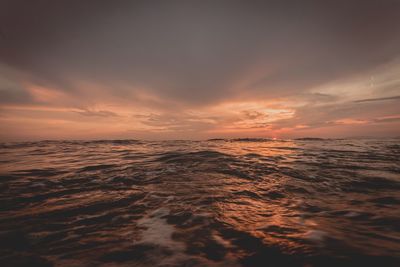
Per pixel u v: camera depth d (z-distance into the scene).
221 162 6.32
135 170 5.34
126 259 1.68
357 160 6.82
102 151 10.02
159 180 4.34
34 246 1.91
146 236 2.05
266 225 2.25
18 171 5.25
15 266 1.62
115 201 3.10
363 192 3.58
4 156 8.25
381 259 1.54
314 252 1.66
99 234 2.12
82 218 2.52
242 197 3.26
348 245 1.78
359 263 1.50
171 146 12.79
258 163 6.20
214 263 1.58
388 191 3.64
